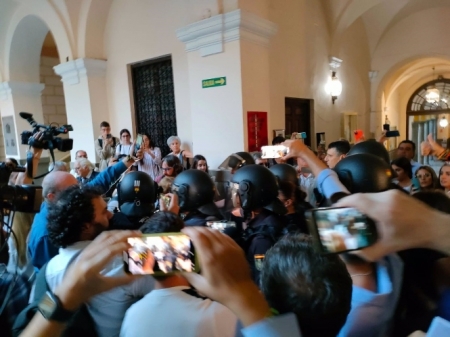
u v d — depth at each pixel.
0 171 1.09
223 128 4.12
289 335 0.53
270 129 4.76
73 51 5.57
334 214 0.56
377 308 0.71
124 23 5.38
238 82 3.92
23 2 5.89
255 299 0.54
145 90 5.40
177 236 0.64
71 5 5.35
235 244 0.58
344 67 6.94
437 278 0.77
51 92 8.08
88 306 1.02
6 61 6.84
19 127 7.07
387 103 9.57
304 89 5.60
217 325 0.80
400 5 6.99
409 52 7.49
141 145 3.15
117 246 0.61
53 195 1.62
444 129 10.49
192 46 4.25
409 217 0.53
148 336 0.81
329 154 2.52
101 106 5.73
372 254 0.55
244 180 1.53
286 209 1.58
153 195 1.90
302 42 5.50
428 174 2.45
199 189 1.74
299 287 0.61
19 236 1.63
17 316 0.94
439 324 0.54
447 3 6.77
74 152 6.01
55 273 1.04
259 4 4.13
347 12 6.07
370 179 1.23
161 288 0.89
